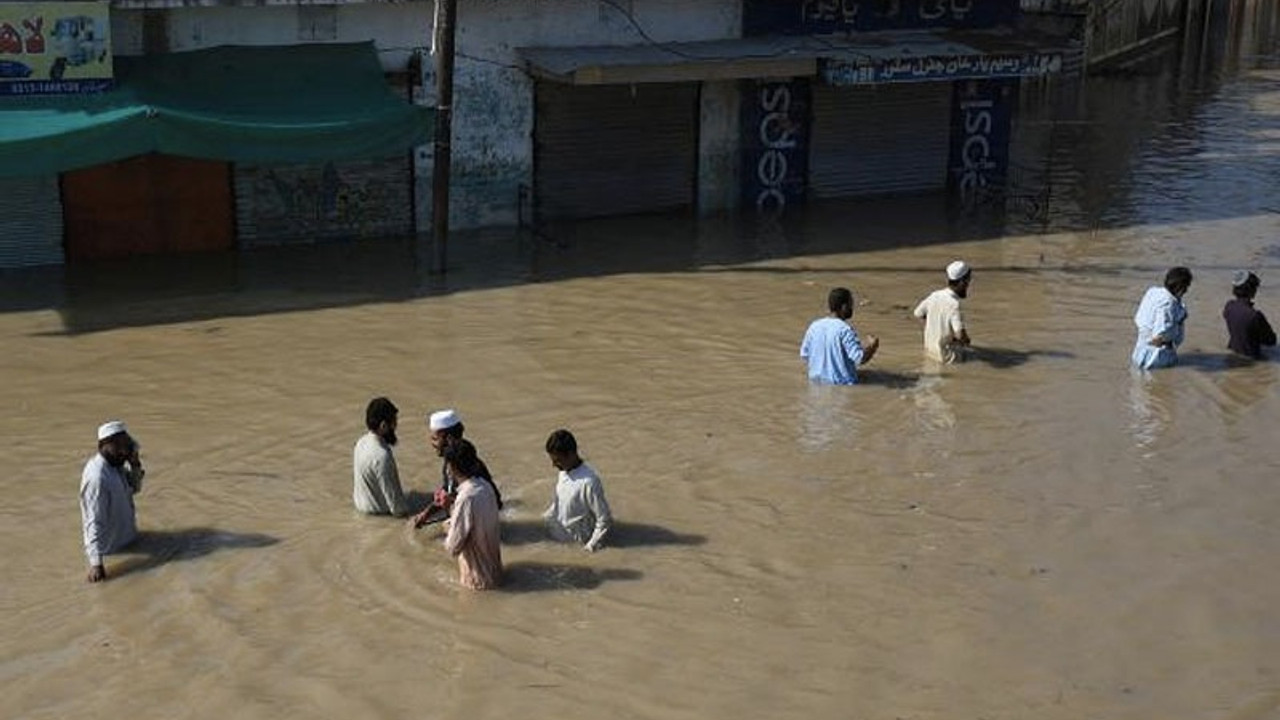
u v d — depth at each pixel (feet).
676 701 28.48
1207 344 50.93
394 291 57.16
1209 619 31.68
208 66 58.95
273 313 53.93
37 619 31.65
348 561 34.19
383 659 30.01
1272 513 37.14
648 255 63.57
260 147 55.88
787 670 29.55
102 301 55.11
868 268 61.82
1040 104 102.89
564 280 59.21
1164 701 28.45
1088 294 57.47
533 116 67.15
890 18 73.46
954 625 31.35
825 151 74.02
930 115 75.87
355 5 61.87
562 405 44.65
